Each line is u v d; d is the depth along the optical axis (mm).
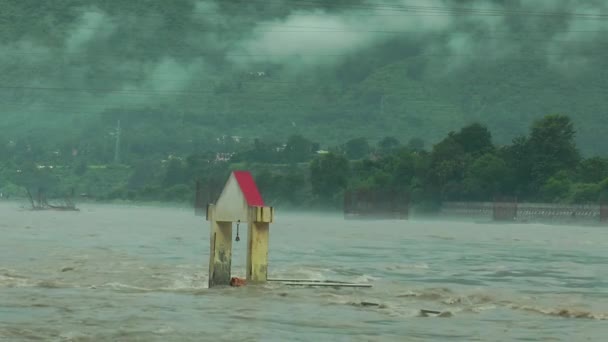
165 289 73062
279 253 139000
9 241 159250
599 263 129500
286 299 66562
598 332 54469
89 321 53625
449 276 99875
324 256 132875
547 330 55062
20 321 53125
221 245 74812
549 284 91938
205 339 47906
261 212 74250
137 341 46844
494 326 56281
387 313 60844
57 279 81688
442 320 58469
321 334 50812
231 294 69000
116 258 113812
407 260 128000
